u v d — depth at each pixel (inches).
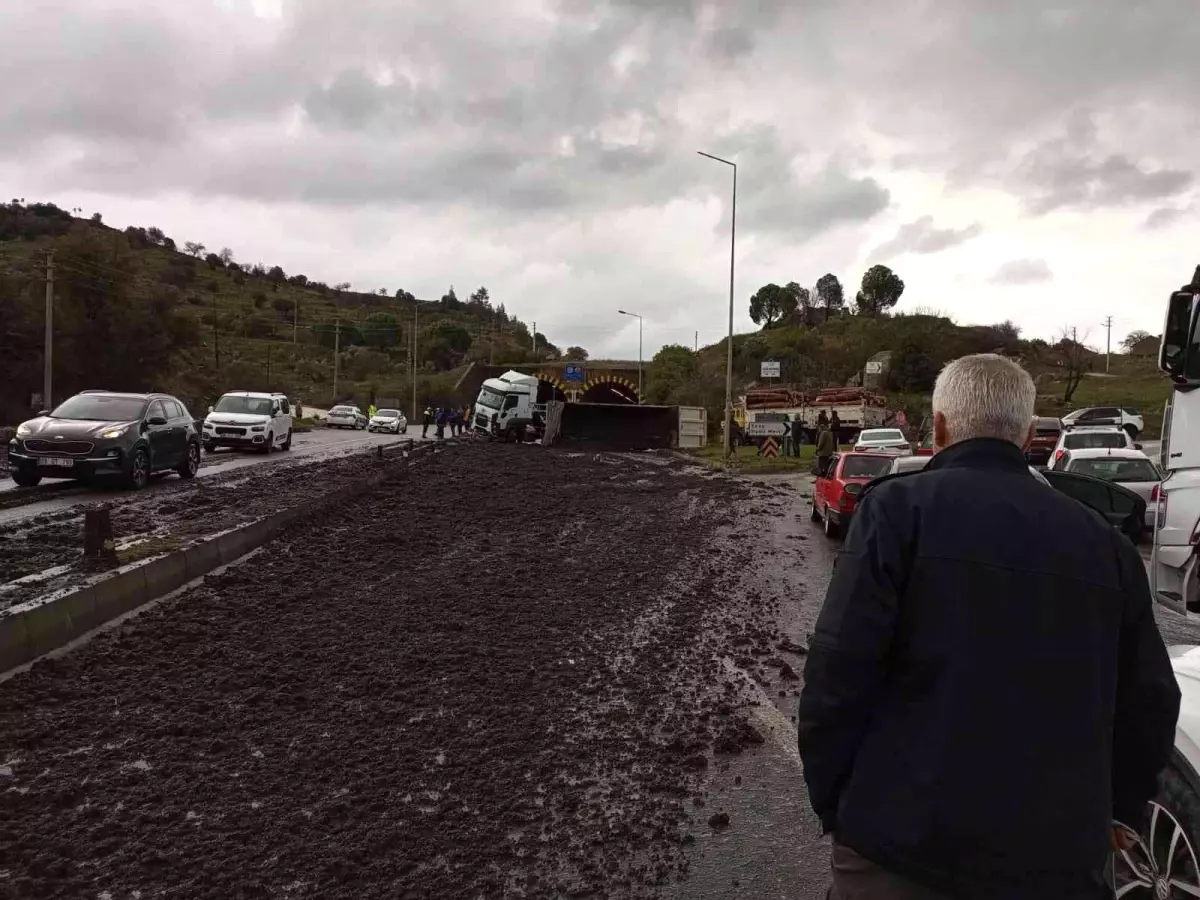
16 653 263.1
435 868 159.0
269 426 1157.1
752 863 165.5
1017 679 81.4
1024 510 86.7
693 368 4180.6
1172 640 328.8
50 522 496.7
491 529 589.6
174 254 6481.3
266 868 156.0
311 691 252.8
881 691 86.9
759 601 406.3
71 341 2028.8
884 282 4813.0
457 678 269.4
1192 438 222.8
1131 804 92.3
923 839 80.4
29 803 179.0
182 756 204.7
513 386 1740.9
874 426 2018.9
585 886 155.3
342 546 488.1
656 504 803.4
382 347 5497.1
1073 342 3009.4
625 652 308.5
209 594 359.6
